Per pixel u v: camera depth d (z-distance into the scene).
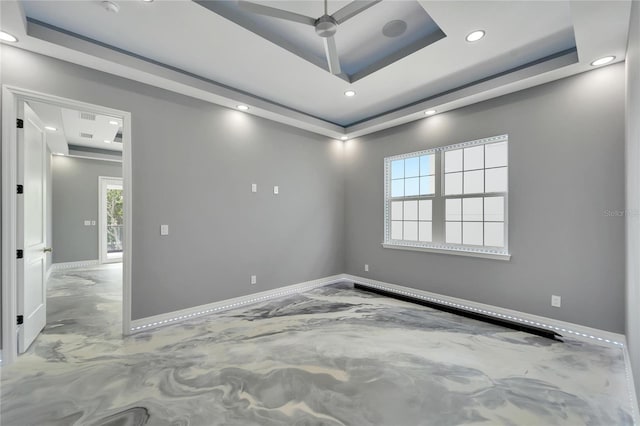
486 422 1.75
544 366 2.38
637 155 1.78
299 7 2.35
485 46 2.72
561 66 2.76
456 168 3.95
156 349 2.67
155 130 3.19
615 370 2.31
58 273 6.06
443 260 3.99
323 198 5.04
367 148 5.00
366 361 2.46
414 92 3.73
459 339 2.89
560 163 3.00
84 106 2.74
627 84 2.38
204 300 3.59
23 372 2.28
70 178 6.84
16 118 2.48
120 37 2.59
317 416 1.80
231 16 2.41
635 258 1.93
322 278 5.03
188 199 3.45
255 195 4.11
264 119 4.23
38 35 2.32
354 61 3.23
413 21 2.58
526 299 3.23
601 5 1.92
